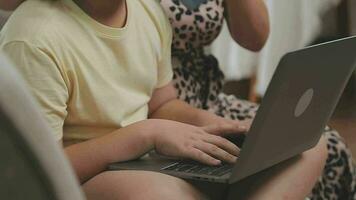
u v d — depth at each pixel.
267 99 0.80
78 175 0.99
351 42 0.95
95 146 1.00
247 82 3.08
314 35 2.97
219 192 0.93
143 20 1.21
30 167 0.37
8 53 0.95
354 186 1.47
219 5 1.53
